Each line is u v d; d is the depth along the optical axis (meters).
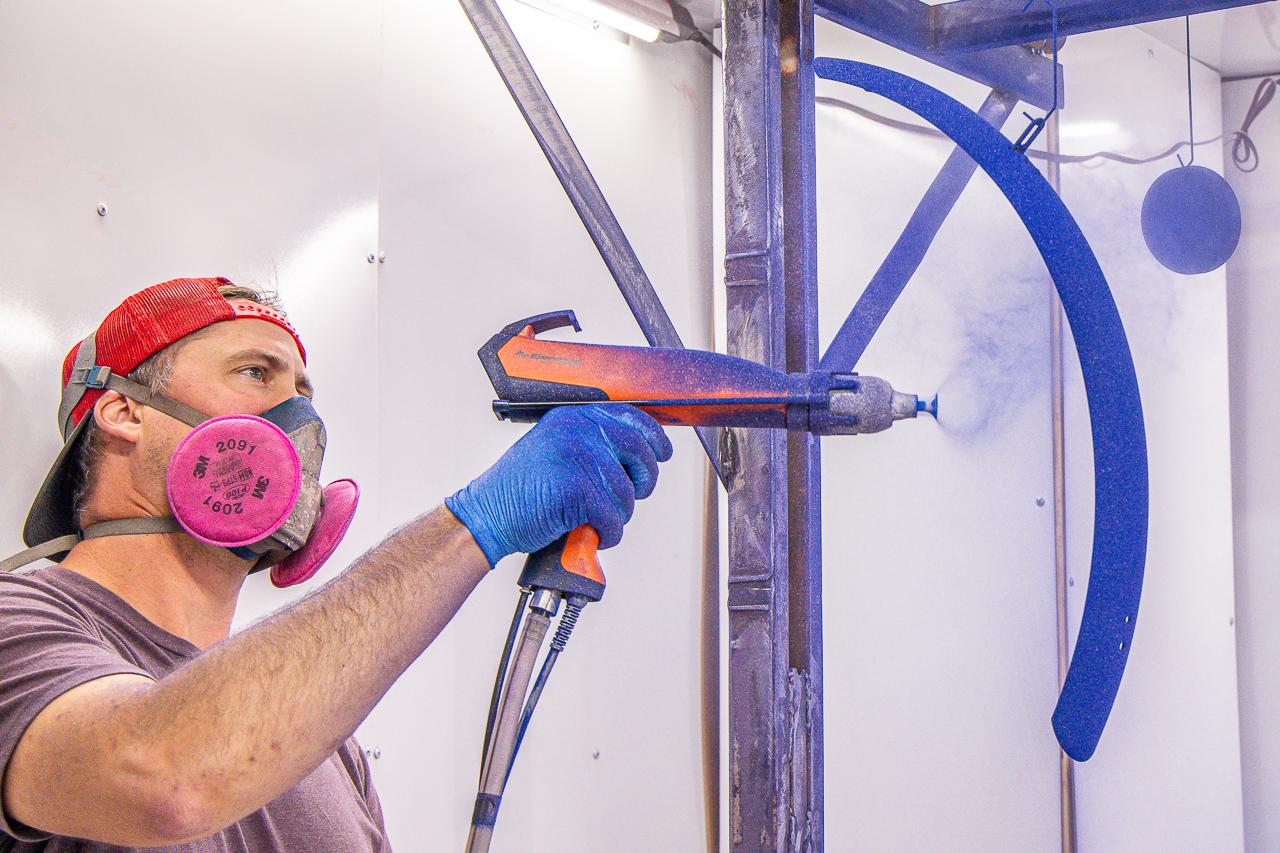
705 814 2.43
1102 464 1.09
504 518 0.80
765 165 1.26
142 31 1.60
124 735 0.69
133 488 1.03
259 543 1.03
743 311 1.27
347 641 0.73
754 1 1.28
